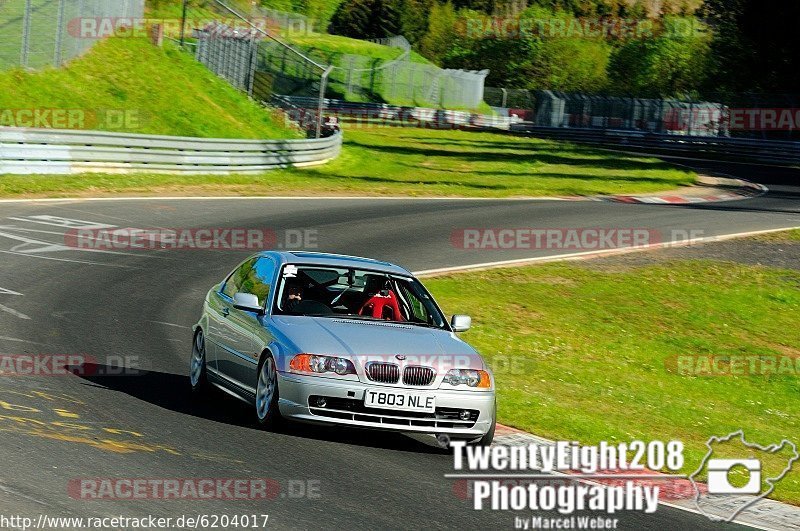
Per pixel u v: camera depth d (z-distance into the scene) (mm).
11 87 37656
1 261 20453
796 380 21156
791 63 97188
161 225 27406
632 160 62125
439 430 10453
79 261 21656
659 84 120312
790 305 27094
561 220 35750
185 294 20047
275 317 11281
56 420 10031
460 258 27969
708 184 51688
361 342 10648
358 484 8969
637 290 26719
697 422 15961
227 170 38844
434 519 8203
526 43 128875
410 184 42719
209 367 12328
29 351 13727
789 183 55125
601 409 15391
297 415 10281
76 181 32094
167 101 45250
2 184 29750
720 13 104125
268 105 54344
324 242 27500
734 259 31516
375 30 131875
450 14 134875
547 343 20500
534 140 74438
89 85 42312
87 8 44562
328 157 47188
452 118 83312
